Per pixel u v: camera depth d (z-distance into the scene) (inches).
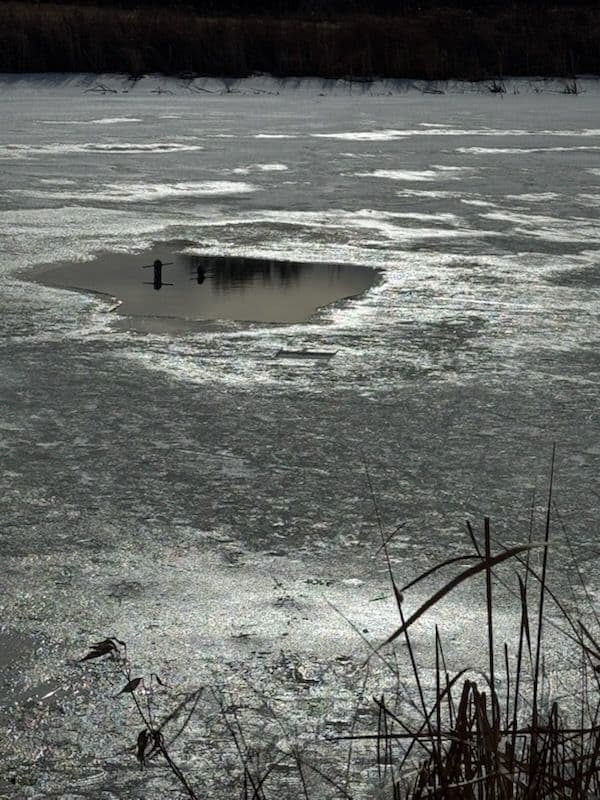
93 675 128.0
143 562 156.1
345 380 241.0
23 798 107.7
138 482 184.1
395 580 151.9
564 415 220.1
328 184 534.6
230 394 230.5
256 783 109.3
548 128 830.5
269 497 178.7
